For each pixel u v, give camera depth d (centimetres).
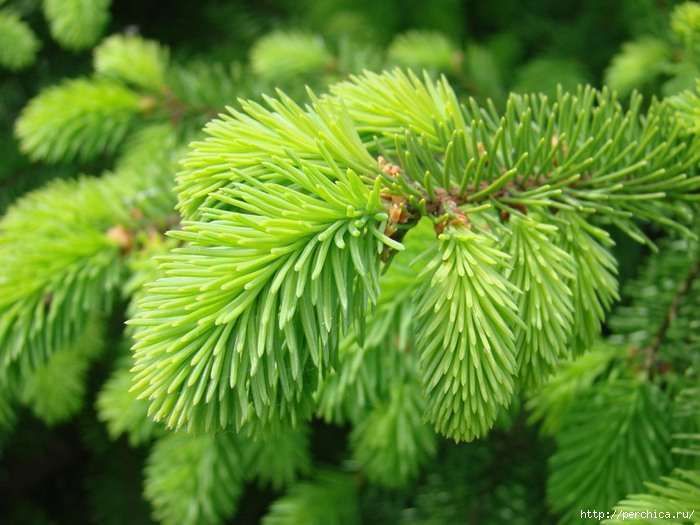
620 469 31
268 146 25
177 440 43
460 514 46
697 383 33
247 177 23
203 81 49
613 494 31
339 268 23
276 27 67
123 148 55
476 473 48
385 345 31
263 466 46
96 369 60
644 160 27
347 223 24
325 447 60
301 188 25
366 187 24
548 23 64
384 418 39
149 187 39
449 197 26
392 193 25
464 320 24
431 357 24
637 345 35
